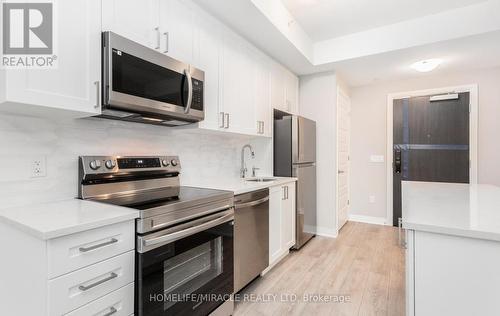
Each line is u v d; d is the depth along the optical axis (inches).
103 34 53.1
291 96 140.6
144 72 58.9
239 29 93.4
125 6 58.0
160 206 52.7
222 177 107.6
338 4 97.3
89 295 41.6
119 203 56.4
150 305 49.5
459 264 37.6
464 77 145.2
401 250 120.8
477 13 96.8
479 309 36.5
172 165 80.7
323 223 145.2
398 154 161.0
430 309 39.4
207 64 81.1
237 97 95.2
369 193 170.9
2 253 46.0
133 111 58.5
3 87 41.9
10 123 51.5
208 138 100.3
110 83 52.3
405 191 77.5
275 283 90.7
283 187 108.7
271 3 89.0
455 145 146.9
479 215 45.3
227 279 71.3
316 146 146.5
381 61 126.6
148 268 49.3
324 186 145.1
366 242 132.8
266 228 93.5
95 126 64.8
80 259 40.4
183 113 68.7
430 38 105.0
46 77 45.1
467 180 144.3
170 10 68.8
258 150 125.3
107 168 63.9
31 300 39.6
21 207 51.4
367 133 171.0
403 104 159.3
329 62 127.6
